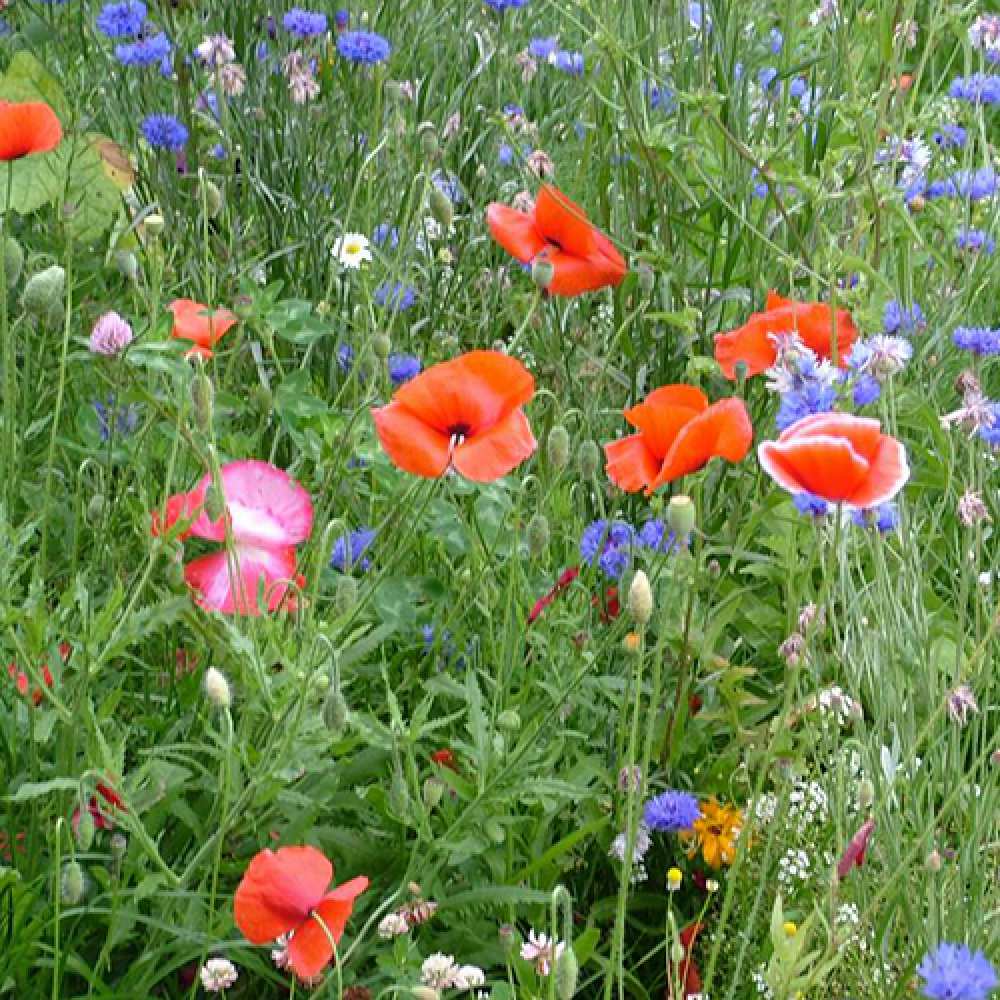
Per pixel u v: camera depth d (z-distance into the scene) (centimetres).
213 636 192
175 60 245
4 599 186
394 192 247
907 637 202
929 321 238
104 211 235
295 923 178
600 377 221
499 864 197
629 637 200
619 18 245
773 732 206
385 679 195
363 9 258
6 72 246
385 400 216
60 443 207
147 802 187
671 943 194
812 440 178
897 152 236
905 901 191
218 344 232
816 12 248
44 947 184
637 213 238
